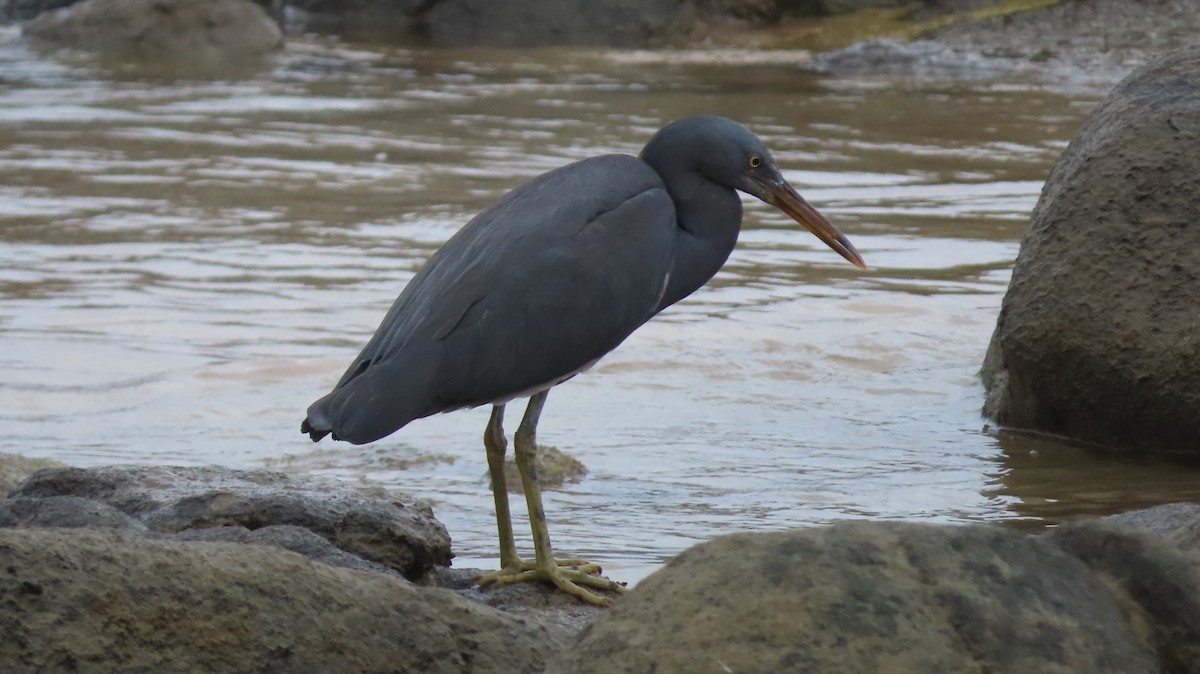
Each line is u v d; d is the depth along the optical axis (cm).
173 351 1546
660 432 1317
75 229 2089
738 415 1372
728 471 1212
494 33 4528
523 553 996
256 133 2884
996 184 2444
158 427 1323
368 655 634
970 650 519
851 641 516
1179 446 1258
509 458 1228
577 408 1383
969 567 540
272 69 3816
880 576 533
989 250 1986
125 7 4191
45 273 1852
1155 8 3831
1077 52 3738
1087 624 531
